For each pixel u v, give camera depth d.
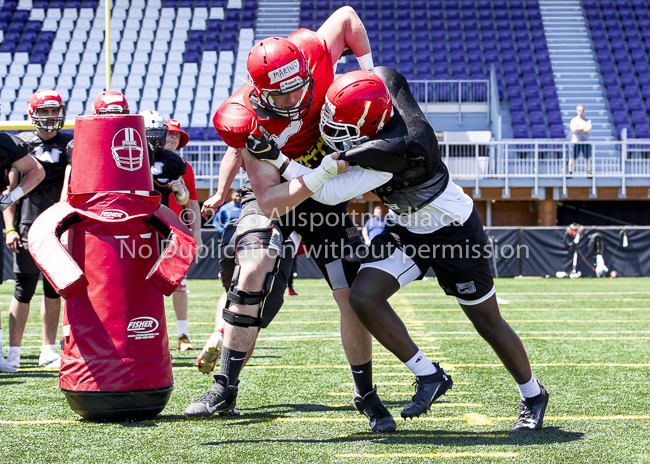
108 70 26.05
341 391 9.01
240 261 6.83
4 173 9.47
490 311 6.75
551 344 13.09
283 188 6.19
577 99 47.28
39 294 24.61
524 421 6.96
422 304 20.86
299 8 54.94
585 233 33.66
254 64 6.11
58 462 5.75
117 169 7.11
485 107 45.81
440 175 6.47
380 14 54.03
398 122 6.31
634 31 52.19
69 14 53.22
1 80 48.03
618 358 11.48
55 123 10.48
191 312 19.36
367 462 5.77
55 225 6.82
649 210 43.53
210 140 44.75
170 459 5.84
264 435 6.73
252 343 7.14
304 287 29.03
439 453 6.06
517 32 52.44
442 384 6.46
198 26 52.72
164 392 7.31
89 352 7.05
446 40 52.00
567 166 39.09
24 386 9.12
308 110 6.59
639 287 27.61
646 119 45.75
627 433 6.77
